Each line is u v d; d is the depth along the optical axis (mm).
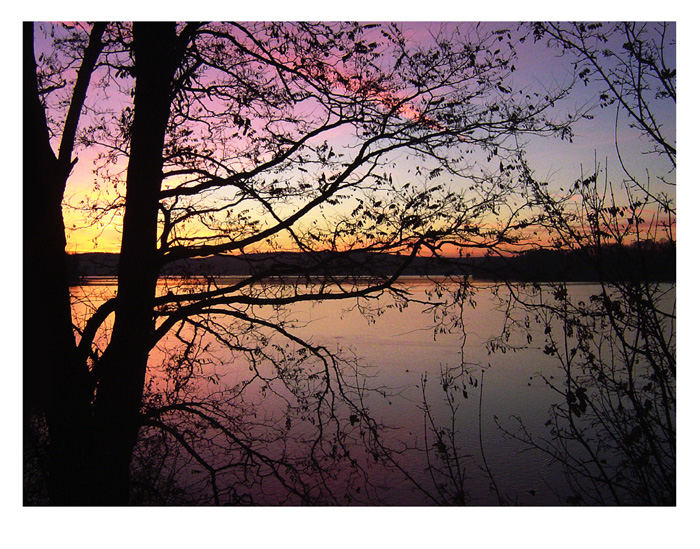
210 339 6758
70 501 4645
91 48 5031
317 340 13203
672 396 3783
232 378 8055
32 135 4387
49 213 4535
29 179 4422
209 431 7219
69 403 4664
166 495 5539
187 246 5551
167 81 5398
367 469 5891
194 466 6242
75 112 4934
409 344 14555
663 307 3801
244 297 5414
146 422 5508
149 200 5297
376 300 5449
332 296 5355
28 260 4488
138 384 5234
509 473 5938
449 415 8828
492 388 9516
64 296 4676
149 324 5371
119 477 5000
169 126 6285
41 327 4562
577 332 4203
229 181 5508
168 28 5309
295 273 5414
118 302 5156
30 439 4711
